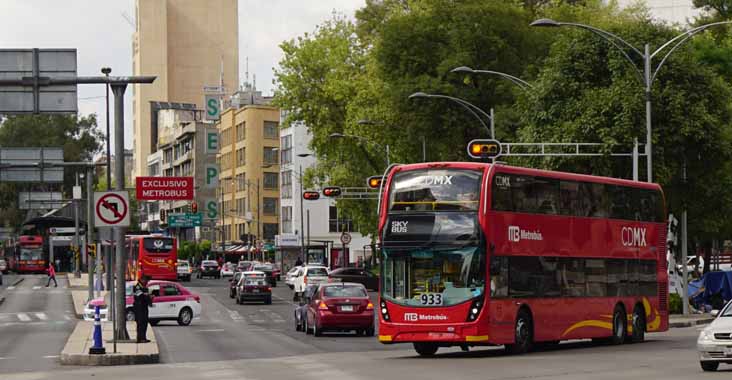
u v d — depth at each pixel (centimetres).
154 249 9231
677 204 5041
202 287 9119
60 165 5903
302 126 13325
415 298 2852
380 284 2903
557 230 3094
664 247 3675
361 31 8362
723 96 4794
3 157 5919
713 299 5338
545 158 4753
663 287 3659
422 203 2880
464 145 6450
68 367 2800
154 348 3159
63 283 9444
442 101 6262
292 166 13412
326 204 13112
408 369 2470
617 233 3388
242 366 2666
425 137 6400
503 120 6034
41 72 3231
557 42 4866
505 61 6397
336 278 7662
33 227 12212
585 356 2850
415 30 6444
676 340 3622
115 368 2708
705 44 6178
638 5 8031
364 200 8088
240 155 14962
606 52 4750
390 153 7462
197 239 16288
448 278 2827
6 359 3152
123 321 3447
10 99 3216
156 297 4966
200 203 16200
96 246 6731
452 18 6412
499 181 2880
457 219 2838
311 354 3170
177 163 17312
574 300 3148
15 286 9069
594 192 3281
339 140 8069
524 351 2950
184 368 2638
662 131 4641
